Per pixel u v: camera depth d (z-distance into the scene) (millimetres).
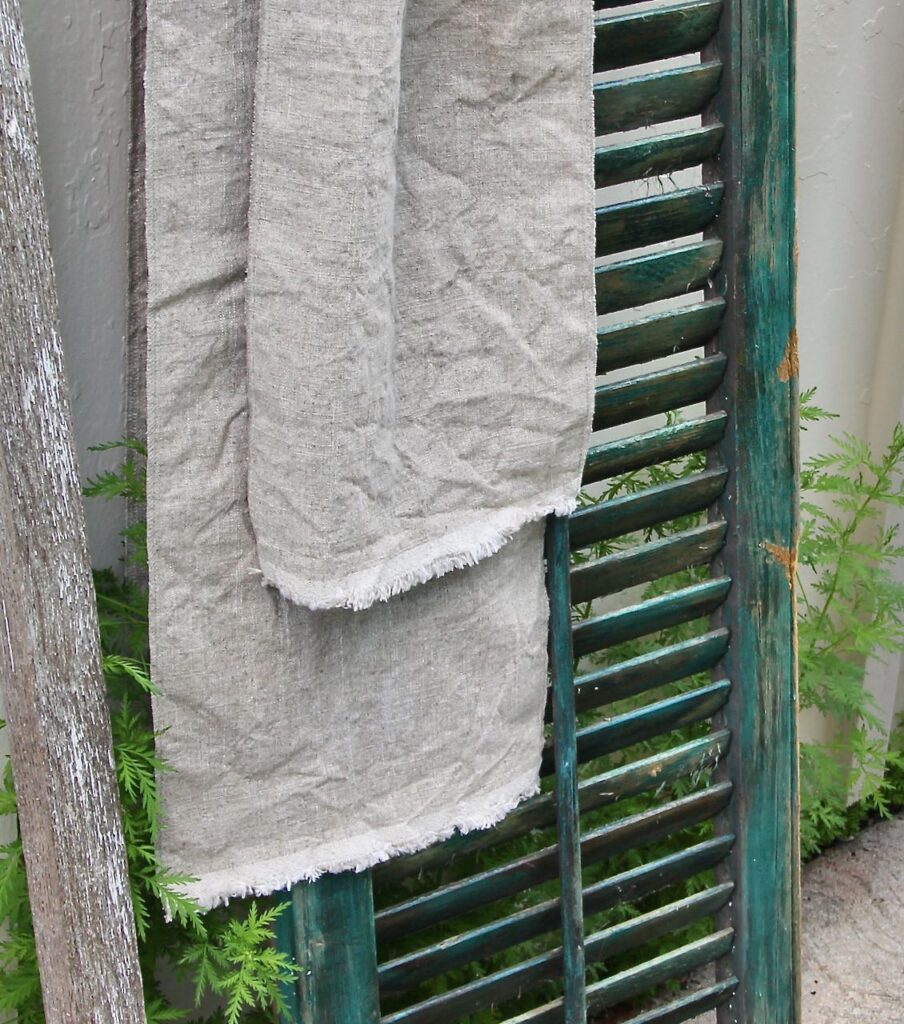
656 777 1579
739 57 1379
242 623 1217
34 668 1061
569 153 1214
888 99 1991
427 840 1342
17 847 1299
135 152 1237
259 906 1427
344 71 1038
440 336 1207
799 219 2000
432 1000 1473
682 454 1519
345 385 1104
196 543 1182
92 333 1431
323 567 1157
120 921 1142
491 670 1339
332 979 1380
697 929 1949
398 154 1151
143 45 1205
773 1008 1709
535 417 1270
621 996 1618
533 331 1245
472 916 1770
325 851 1308
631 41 1342
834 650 2178
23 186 1004
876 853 2314
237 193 1113
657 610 1531
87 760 1099
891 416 2180
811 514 2217
